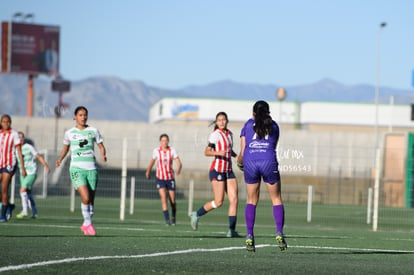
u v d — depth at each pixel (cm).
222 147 2500
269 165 1745
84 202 2177
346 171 6144
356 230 3291
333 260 1658
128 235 2234
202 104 19625
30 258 1481
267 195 5553
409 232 3288
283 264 1520
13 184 4219
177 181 5853
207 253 1727
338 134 7725
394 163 5525
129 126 7594
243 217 4112
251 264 1500
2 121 2833
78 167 2173
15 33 13988
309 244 2144
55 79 14338
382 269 1490
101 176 5122
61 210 4269
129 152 5753
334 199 5884
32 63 14075
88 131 2189
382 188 5547
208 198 5772
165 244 1944
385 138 5856
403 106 18625
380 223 4109
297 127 18788
